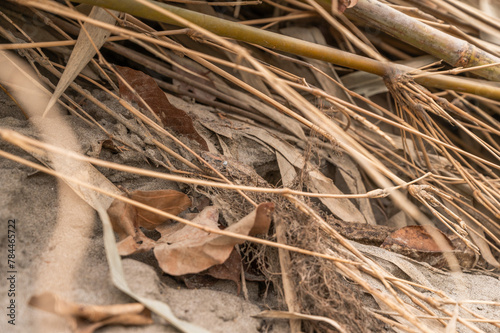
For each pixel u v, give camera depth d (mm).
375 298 505
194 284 484
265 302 493
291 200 490
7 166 506
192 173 557
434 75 603
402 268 540
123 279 450
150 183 556
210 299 473
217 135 618
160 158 563
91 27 557
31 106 563
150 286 457
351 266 508
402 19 596
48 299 417
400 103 612
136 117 576
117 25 601
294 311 474
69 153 448
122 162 552
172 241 486
